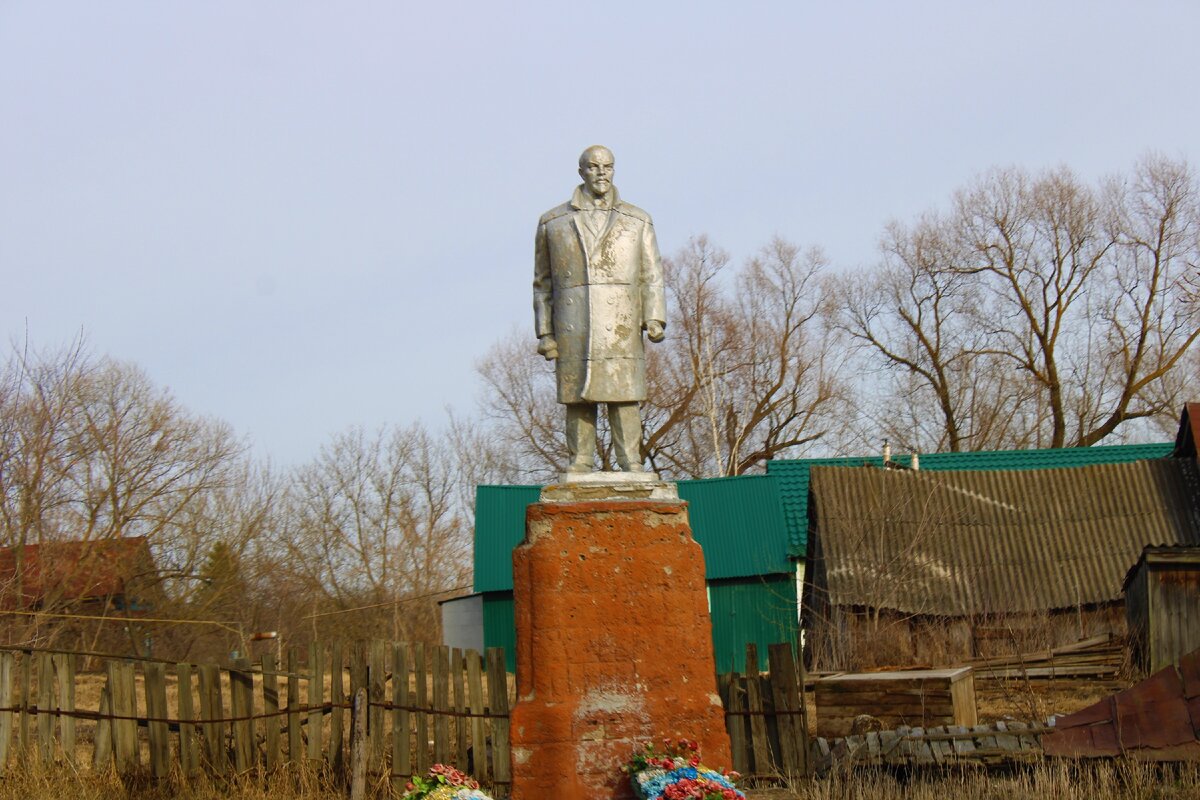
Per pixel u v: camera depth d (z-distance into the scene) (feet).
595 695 33.58
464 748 45.14
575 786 33.06
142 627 103.04
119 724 47.39
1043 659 66.18
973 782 39.09
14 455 94.79
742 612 94.48
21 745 48.01
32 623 82.33
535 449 135.85
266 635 53.67
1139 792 37.22
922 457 114.01
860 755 41.14
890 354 142.20
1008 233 136.05
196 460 110.63
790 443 137.69
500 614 96.89
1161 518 83.92
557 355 36.58
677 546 34.55
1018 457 113.80
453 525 140.56
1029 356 138.00
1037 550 82.48
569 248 36.60
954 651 76.54
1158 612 64.59
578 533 34.30
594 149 37.01
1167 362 134.92
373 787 43.60
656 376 135.03
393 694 44.98
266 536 123.85
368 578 135.64
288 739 45.93
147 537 102.06
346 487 138.51
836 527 81.87
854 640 74.54
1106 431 135.95
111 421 101.50
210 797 44.78
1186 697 38.83
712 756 33.60
